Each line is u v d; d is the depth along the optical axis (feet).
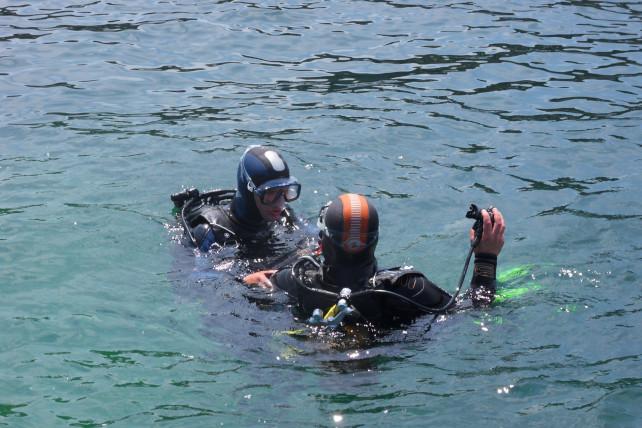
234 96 42.45
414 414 19.07
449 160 35.22
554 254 27.63
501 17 56.80
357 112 40.34
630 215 30.35
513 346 21.86
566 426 18.81
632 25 55.36
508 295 24.41
